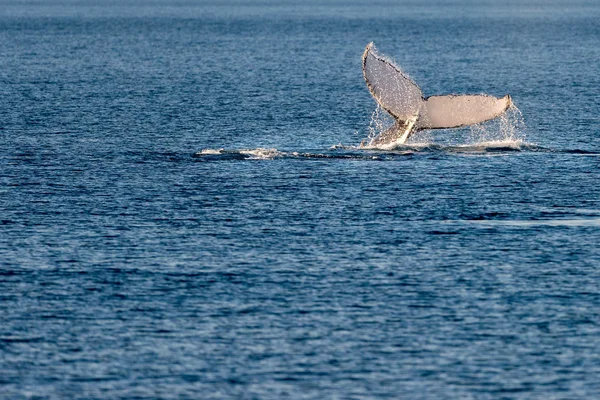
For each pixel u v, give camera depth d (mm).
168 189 146375
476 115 161500
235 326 94688
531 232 124438
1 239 120625
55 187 147625
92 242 119625
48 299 101188
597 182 151375
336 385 83562
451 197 141500
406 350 89938
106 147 184000
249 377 84812
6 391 82250
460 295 102625
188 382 83938
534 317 97000
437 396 81938
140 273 108688
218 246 118250
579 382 84250
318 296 102188
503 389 83062
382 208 135625
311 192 144250
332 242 119938
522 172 157750
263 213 133000
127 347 90250
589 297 102125
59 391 82312
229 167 161750
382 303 100375
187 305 99750
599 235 123250
